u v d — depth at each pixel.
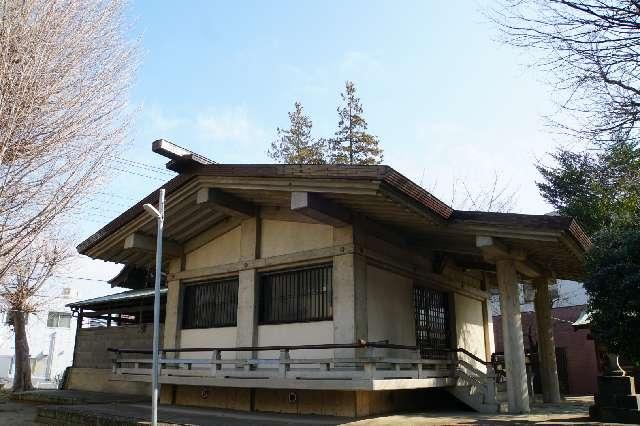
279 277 11.98
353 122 29.98
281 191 10.35
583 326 15.64
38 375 32.28
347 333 10.30
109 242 13.36
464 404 12.15
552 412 10.90
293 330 11.30
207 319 13.16
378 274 11.47
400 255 12.26
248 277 12.24
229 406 11.91
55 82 8.24
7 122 7.59
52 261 13.29
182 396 13.06
